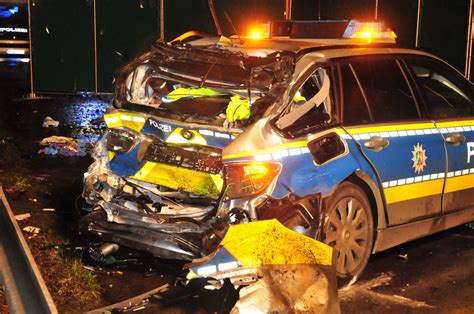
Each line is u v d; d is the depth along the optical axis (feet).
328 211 16.46
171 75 17.81
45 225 20.86
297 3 43.09
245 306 14.23
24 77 54.60
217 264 15.01
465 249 20.80
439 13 40.98
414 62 19.80
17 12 63.00
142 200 16.83
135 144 17.20
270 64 16.38
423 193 19.03
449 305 16.63
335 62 17.65
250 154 15.43
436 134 19.38
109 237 16.97
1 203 22.34
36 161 29.30
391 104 18.71
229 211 15.34
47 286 16.38
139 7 44.37
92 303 15.97
